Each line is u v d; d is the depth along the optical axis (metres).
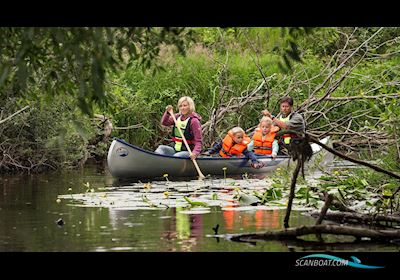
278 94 32.25
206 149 30.94
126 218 15.08
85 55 9.33
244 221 14.59
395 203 15.45
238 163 26.27
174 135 26.44
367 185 17.09
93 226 14.06
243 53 37.34
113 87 31.89
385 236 12.42
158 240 12.53
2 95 24.25
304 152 12.86
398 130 17.20
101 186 22.05
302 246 12.04
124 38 10.02
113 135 33.59
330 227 12.42
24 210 16.47
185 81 35.12
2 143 26.45
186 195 19.39
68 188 21.39
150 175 25.25
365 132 26.83
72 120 10.84
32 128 27.02
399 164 16.95
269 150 26.91
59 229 13.73
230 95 34.91
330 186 17.75
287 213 13.59
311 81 34.91
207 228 13.74
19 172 27.05
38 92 12.26
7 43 10.20
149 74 34.22
